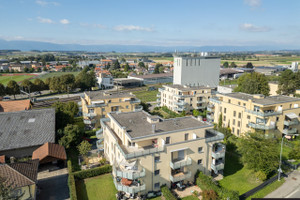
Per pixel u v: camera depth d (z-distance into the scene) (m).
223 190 35.56
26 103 74.75
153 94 135.75
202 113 84.31
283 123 59.84
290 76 96.56
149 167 35.97
